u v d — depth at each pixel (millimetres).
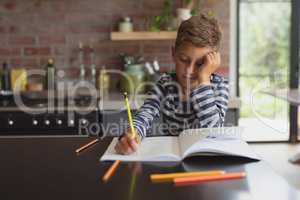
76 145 1357
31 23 3434
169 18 3328
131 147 1186
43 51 3463
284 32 4379
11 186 948
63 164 1128
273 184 930
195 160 1130
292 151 3840
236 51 4051
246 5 4258
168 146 1244
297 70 3998
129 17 3430
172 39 3346
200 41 1390
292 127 4059
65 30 3453
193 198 847
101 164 1119
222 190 892
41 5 3422
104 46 3479
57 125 2863
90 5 3434
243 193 872
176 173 1008
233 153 1136
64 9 3432
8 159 1191
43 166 1111
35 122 2855
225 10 3377
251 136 4082
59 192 900
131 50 3484
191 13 3277
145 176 1000
